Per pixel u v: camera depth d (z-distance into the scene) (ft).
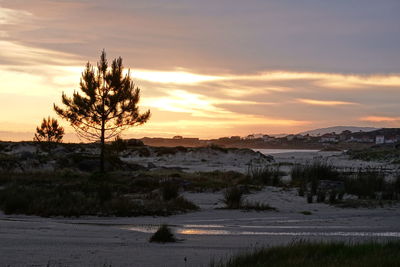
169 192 57.67
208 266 23.80
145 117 87.10
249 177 81.46
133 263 24.82
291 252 24.75
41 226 38.14
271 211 51.44
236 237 34.86
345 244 29.01
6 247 28.30
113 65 84.58
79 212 46.24
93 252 27.63
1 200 50.65
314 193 66.90
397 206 56.24
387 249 25.68
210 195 65.26
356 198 64.13
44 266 23.52
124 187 67.31
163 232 32.53
